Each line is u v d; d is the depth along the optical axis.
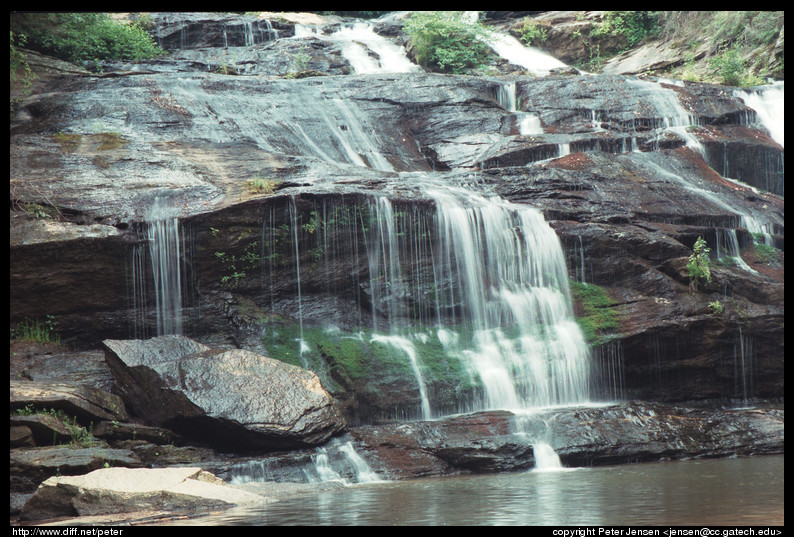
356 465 11.73
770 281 17.22
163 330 14.59
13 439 10.70
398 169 20.86
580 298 16.28
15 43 24.09
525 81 24.48
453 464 12.32
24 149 16.80
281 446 11.84
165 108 19.75
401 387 13.96
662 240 17.00
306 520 8.25
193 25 29.38
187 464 11.36
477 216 16.38
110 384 12.84
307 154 19.81
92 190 15.59
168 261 14.69
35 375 12.69
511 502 9.02
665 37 32.06
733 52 28.05
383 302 15.68
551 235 16.67
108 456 10.81
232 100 21.08
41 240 13.83
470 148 21.75
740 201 19.66
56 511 9.44
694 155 21.11
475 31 30.61
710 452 13.17
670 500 8.79
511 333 15.56
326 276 15.60
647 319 15.74
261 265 15.26
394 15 35.81
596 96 23.56
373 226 15.83
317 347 14.61
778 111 24.22
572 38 33.31
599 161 20.06
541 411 13.74
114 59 26.59
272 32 30.80
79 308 14.20
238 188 15.94
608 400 15.38
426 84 23.56
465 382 14.29
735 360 16.08
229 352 12.91
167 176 16.36
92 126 18.75
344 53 29.27
